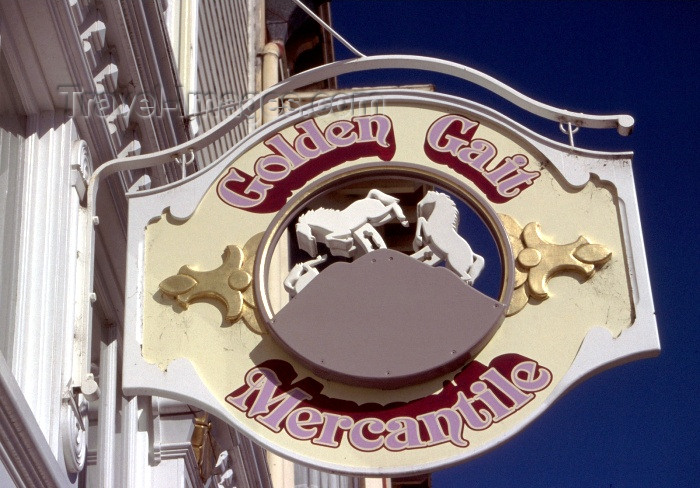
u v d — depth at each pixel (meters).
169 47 8.21
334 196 10.98
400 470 5.99
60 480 6.00
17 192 6.79
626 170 6.80
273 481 12.66
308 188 6.88
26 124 7.08
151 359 6.41
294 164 7.02
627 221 6.62
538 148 6.93
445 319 6.30
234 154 7.02
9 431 5.47
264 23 16.47
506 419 6.11
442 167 6.94
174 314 6.54
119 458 7.90
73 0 7.04
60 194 6.88
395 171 6.94
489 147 6.99
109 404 7.81
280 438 6.14
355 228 6.79
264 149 7.06
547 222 6.69
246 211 6.87
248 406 6.25
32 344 6.43
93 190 7.01
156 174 8.27
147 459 8.16
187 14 10.54
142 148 8.07
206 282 6.59
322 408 6.21
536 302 6.41
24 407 5.54
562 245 6.57
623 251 6.55
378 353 6.25
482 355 6.30
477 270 6.59
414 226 11.77
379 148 7.04
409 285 6.43
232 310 6.49
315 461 6.05
